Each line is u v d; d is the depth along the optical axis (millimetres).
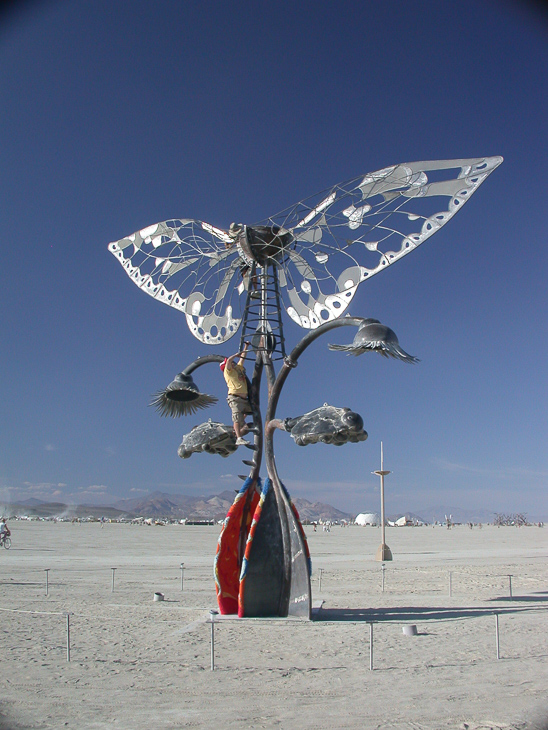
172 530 98312
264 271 15180
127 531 87812
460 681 9805
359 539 68438
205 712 8273
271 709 8383
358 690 9305
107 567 30125
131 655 11680
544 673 10328
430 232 12000
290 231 14273
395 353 11461
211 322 15633
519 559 36844
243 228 14477
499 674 10258
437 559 36625
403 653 11797
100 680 9922
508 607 17828
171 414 16531
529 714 8133
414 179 12008
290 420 13703
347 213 12922
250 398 14891
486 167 11508
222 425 15117
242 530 15258
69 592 20828
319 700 8805
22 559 35000
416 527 149875
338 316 13328
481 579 25469
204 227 15812
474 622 15133
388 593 20891
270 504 14844
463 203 11727
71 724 7781
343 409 12805
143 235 16984
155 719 7977
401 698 8883
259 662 11047
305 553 14500
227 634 13305
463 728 7590
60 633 13891
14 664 11016
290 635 13172
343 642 12609
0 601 18797
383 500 36188
